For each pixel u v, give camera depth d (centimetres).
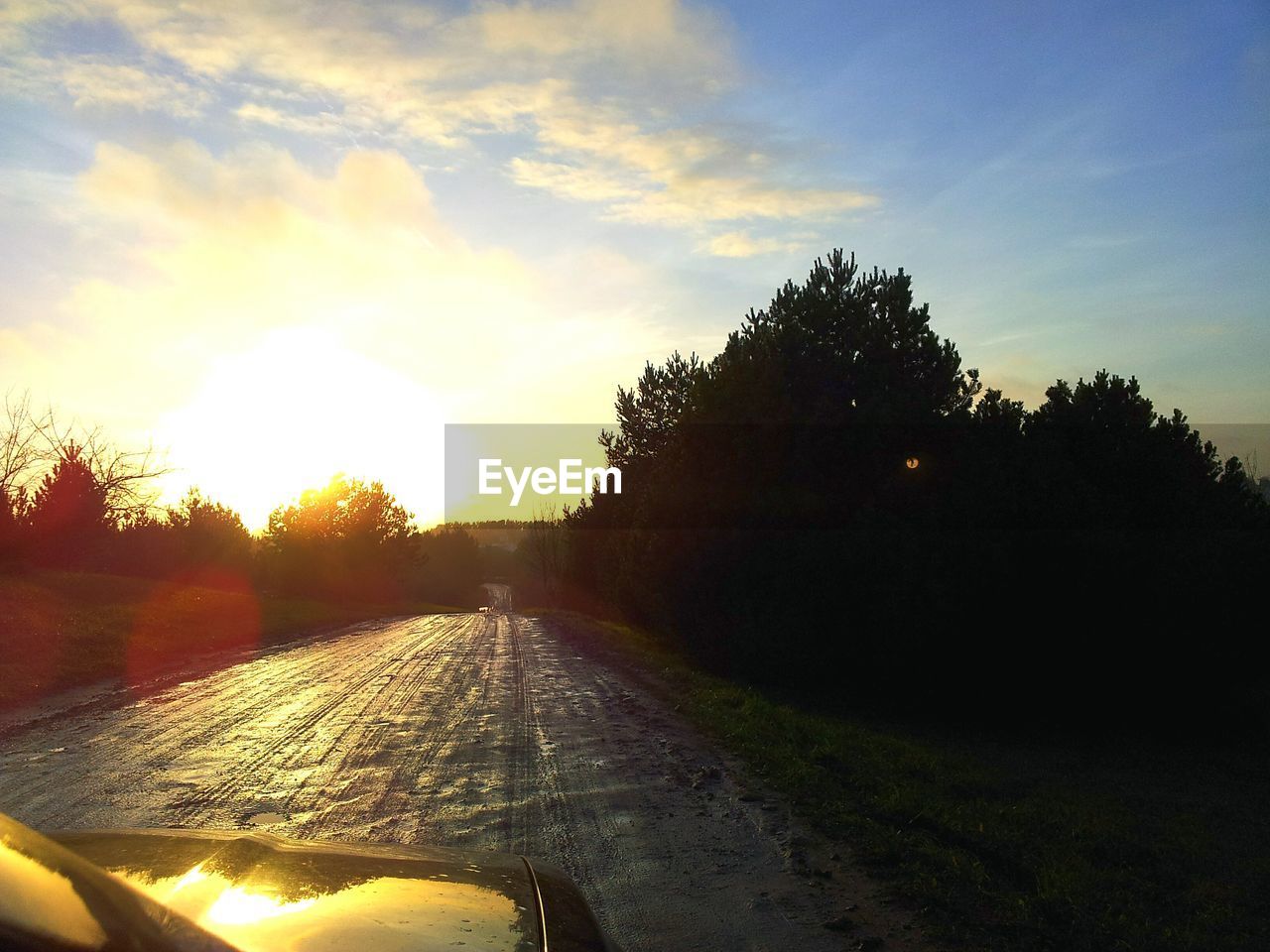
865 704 1784
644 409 3797
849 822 759
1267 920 578
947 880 623
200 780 873
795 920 559
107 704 1311
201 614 2809
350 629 3269
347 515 6378
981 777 996
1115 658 1577
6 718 1173
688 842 718
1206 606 1535
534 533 7869
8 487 3044
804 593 1762
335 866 298
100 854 279
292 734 1130
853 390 1953
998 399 1852
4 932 157
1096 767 1260
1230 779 1202
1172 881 665
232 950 205
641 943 524
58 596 2464
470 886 300
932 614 1568
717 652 1980
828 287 2088
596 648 2578
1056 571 1561
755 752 1041
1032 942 524
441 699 1472
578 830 748
